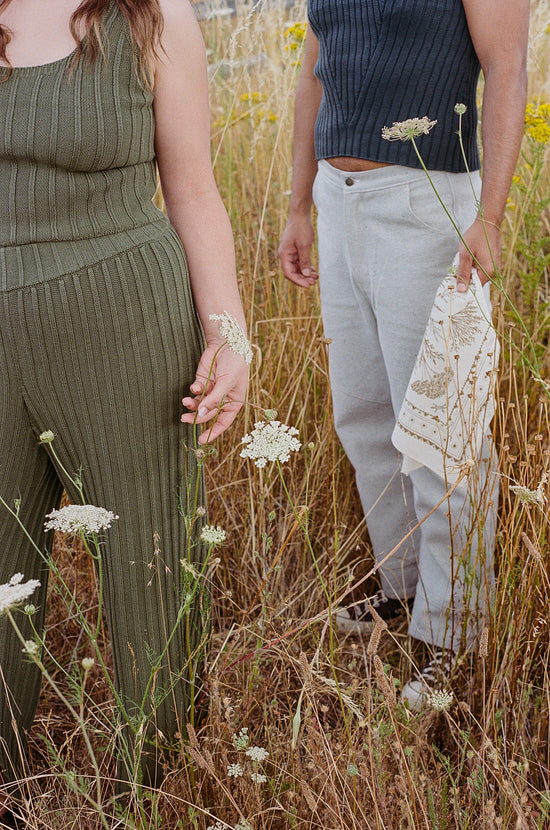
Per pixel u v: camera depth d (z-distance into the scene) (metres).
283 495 2.28
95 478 1.35
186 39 1.28
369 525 2.11
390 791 1.38
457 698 1.66
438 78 1.62
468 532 1.59
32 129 1.17
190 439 1.42
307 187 2.09
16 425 1.29
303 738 1.46
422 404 1.66
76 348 1.25
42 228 1.21
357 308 1.89
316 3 1.73
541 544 1.58
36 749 1.70
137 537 1.39
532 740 1.54
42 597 1.48
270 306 2.65
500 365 2.14
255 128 3.05
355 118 1.69
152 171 1.33
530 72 3.41
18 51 1.19
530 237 2.54
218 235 1.39
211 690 1.48
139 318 1.27
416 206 1.69
